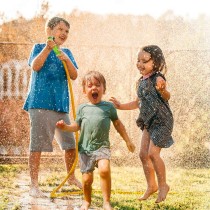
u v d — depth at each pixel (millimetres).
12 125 8086
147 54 5082
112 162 7406
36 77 5375
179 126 7871
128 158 7535
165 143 4832
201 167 6992
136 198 4871
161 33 9281
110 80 8000
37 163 5234
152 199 4867
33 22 9734
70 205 4594
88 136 4449
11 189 5309
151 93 4918
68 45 8000
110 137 7738
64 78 5469
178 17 9039
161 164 4766
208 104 7855
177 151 7809
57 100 5379
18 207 4418
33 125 5297
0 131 8047
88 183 4418
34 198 4871
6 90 8195
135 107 5238
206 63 7867
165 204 4637
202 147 7836
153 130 4867
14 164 7168
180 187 5492
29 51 8242
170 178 6074
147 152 4898
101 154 4383
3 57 8203
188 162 7332
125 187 5523
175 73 7910
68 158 5520
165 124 4852
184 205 4602
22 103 8172
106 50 8016
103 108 4551
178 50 7855
